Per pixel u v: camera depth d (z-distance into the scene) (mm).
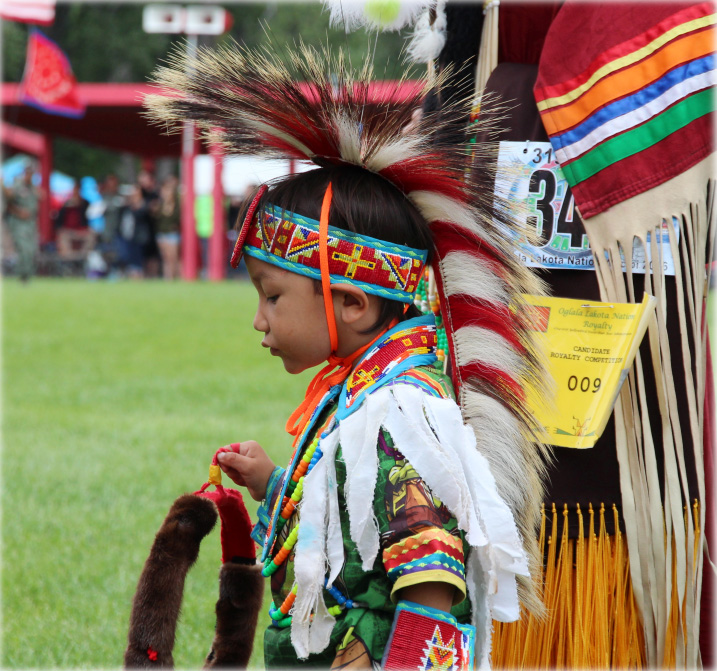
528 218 4539
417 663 3100
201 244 54656
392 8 4160
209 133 3842
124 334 23688
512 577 3420
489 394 3637
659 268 4406
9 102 47438
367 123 3594
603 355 4348
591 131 4414
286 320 3512
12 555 8141
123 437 12352
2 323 25234
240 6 58062
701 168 4391
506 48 4754
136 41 74938
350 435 3342
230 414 13992
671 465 4426
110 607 7188
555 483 4484
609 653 4469
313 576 3312
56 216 53750
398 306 3613
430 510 3180
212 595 7324
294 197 3486
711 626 4656
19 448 11727
